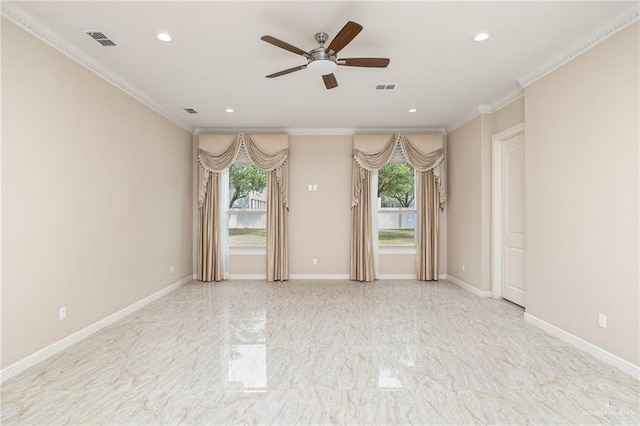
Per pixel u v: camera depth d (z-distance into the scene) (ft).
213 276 18.02
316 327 10.89
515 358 8.53
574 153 9.09
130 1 7.29
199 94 13.02
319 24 8.28
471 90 12.66
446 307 13.08
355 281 17.89
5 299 7.44
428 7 7.56
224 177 18.34
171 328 10.80
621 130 7.73
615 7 7.45
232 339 9.87
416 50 9.57
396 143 17.81
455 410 6.35
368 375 7.70
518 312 12.39
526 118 11.07
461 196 16.55
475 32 8.60
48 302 8.58
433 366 8.13
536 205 10.62
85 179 9.91
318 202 18.51
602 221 8.25
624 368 7.73
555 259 9.86
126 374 7.73
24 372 7.78
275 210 18.04
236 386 7.21
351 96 13.29
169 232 15.48
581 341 8.95
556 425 5.90
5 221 7.41
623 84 7.67
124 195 11.89
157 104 14.02
